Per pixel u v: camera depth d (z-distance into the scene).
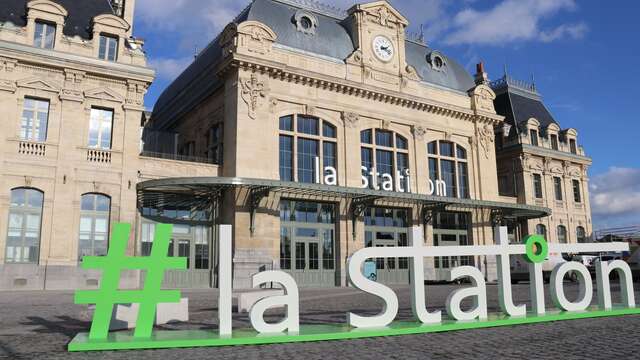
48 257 26.36
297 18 35.56
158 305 13.12
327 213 34.38
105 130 28.92
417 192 38.12
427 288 30.48
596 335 10.86
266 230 30.98
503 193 49.34
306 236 33.16
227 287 10.71
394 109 38.09
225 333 10.53
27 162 26.59
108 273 10.34
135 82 29.45
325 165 34.78
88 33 29.95
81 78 28.20
